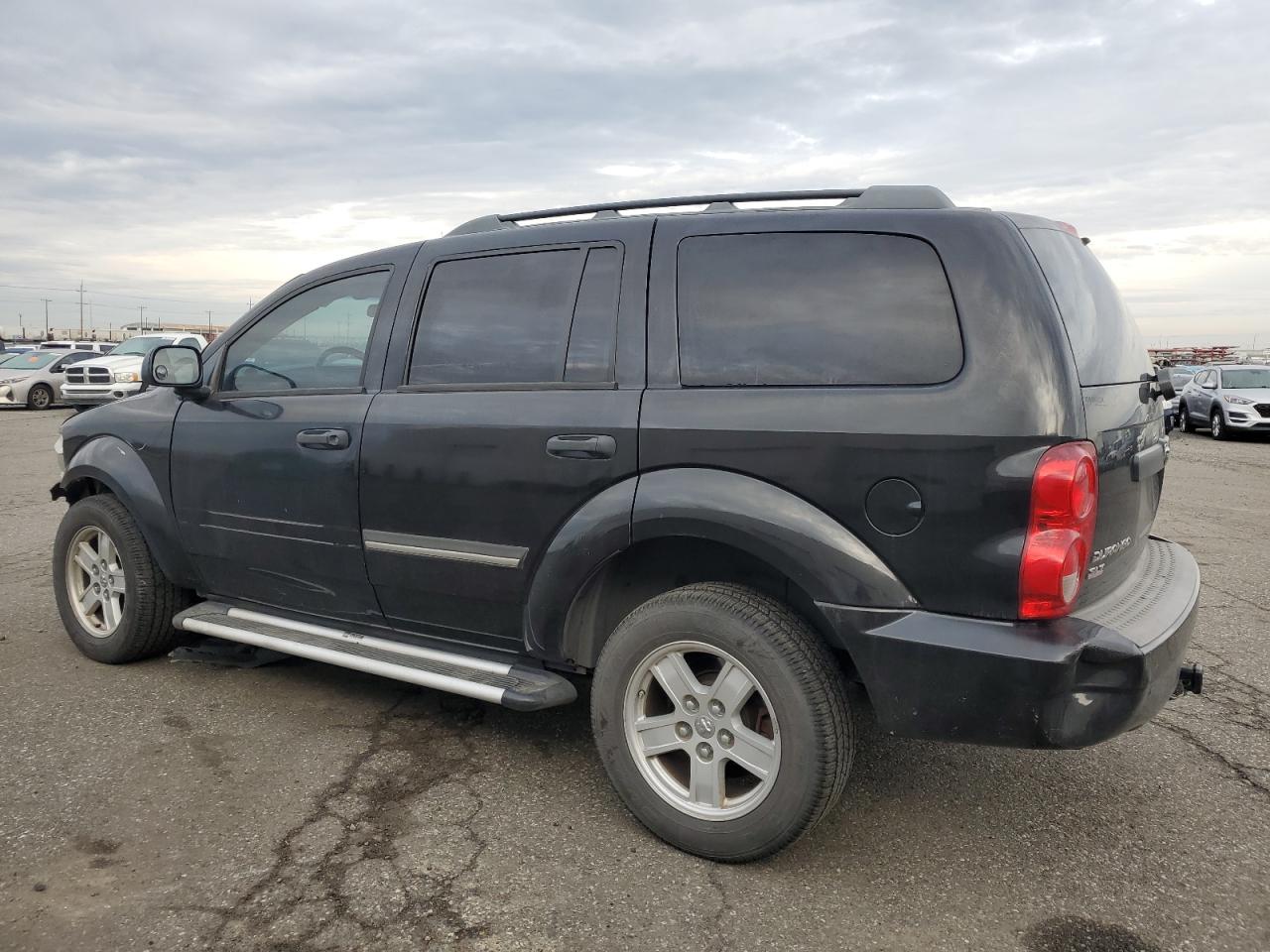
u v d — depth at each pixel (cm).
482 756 346
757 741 268
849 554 252
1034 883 267
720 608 268
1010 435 238
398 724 375
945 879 269
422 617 340
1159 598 279
